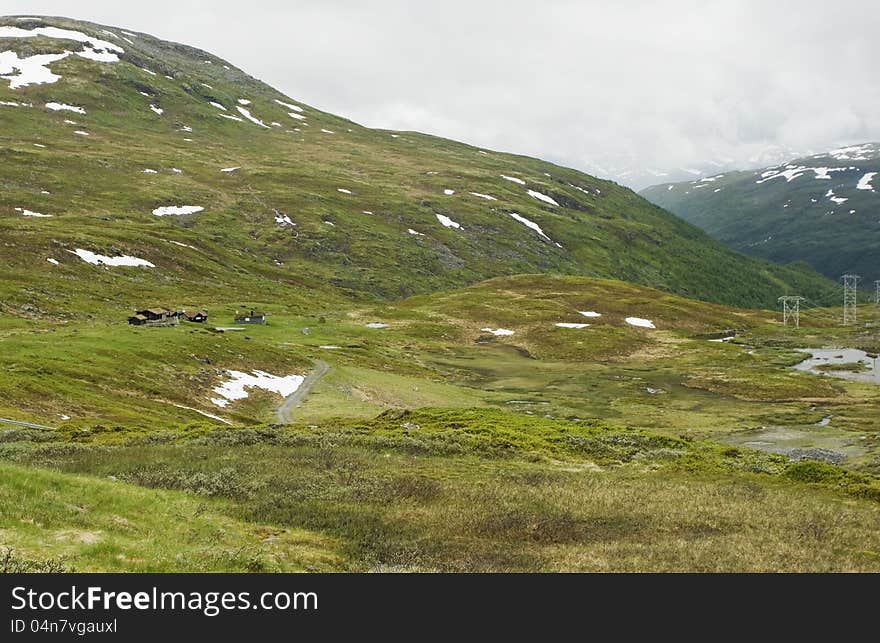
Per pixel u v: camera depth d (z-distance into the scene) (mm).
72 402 64438
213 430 54000
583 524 31703
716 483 42781
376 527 29750
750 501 37062
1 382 63344
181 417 71062
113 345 88938
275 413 82375
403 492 35906
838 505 37094
